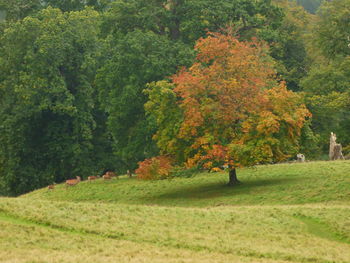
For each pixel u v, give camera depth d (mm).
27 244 39750
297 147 71625
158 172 71938
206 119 70500
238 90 69938
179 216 51781
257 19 98062
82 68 108750
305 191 65562
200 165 72438
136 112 91875
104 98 98188
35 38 108250
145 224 48156
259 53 81812
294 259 41000
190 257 39188
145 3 97875
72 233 44375
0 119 109062
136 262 35750
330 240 47875
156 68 88500
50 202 53062
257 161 67812
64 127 109062
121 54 91375
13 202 51250
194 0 95250
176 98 73750
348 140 107125
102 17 99625
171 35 100500
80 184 89938
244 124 69250
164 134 72438
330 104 100812
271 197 65375
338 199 62000
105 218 48781
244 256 41250
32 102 104125
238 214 53375
